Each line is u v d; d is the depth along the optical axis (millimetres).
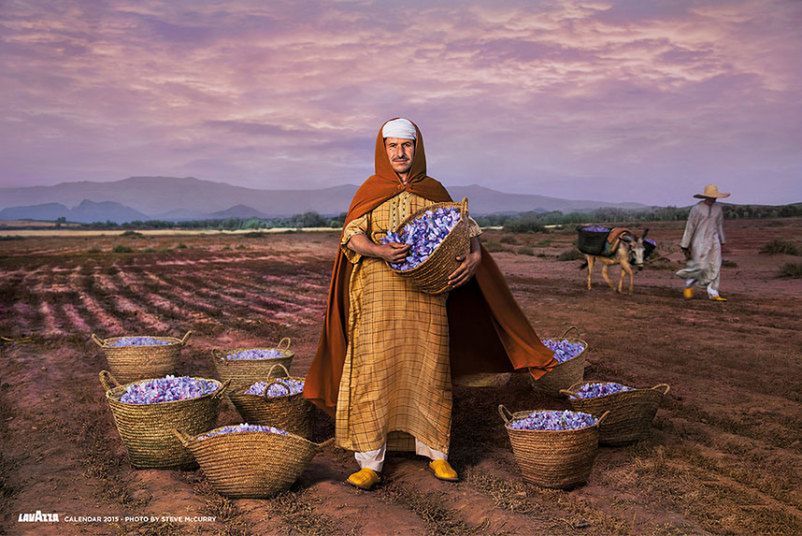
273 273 23609
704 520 4023
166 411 4754
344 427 4730
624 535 3838
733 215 71312
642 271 21453
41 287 18719
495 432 5898
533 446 4453
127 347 6902
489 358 5570
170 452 4832
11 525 3885
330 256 34094
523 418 4945
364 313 4719
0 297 16219
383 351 4684
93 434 5750
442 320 4793
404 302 4688
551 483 4508
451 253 4402
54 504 4211
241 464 4258
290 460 4344
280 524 3971
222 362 6516
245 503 4305
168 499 4297
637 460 5035
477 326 5453
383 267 4691
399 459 5273
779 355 8633
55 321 12523
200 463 4352
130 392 5117
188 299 16016
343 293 4996
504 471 4930
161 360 7027
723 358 8492
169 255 35375
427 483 4691
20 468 4910
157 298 16234
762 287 16609
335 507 4254
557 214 147000
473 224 4898
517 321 5152
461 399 6863
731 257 24234
